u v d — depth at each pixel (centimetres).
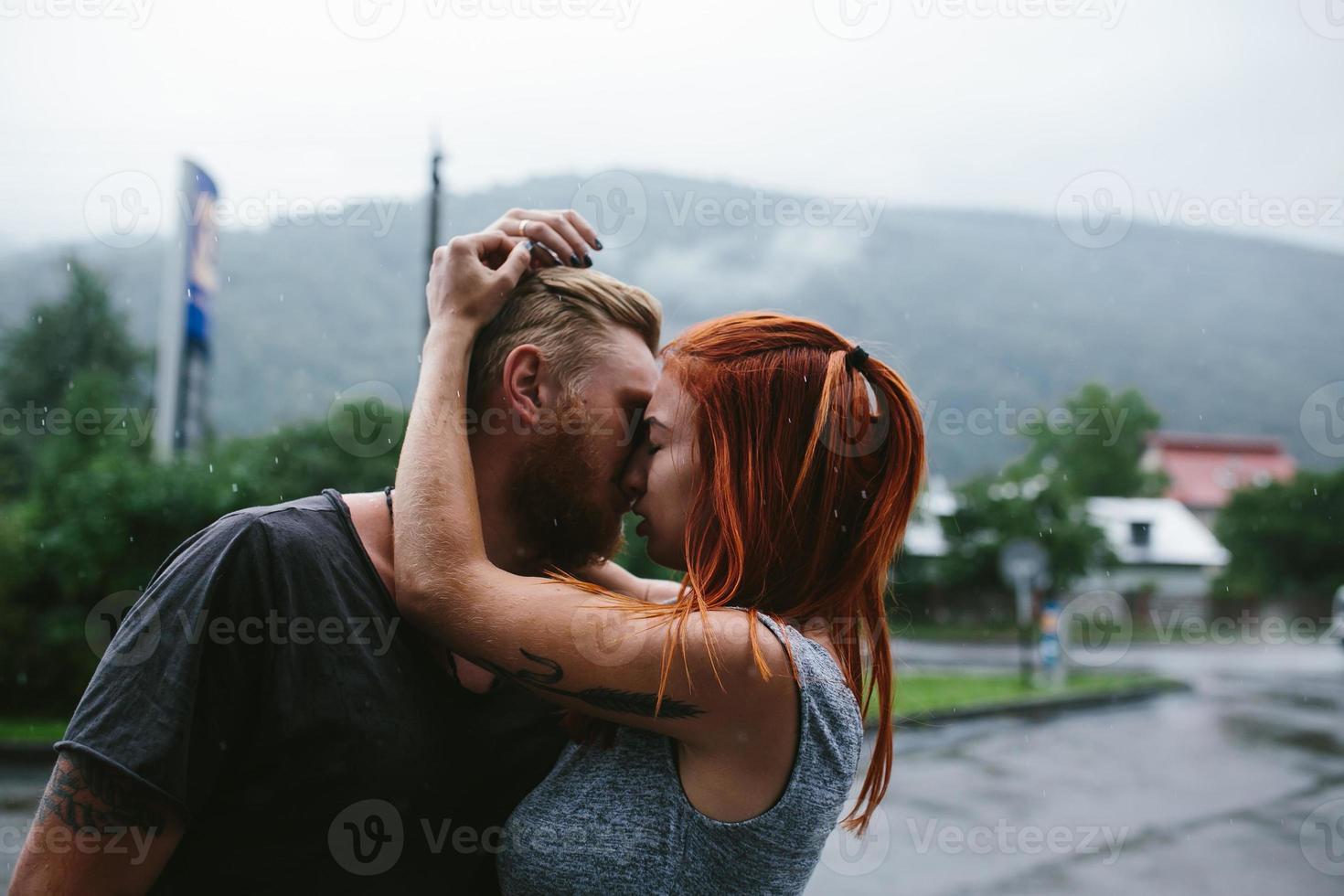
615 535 137
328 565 108
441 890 112
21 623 873
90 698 98
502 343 128
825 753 110
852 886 497
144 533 891
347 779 104
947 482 3466
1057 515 3069
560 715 125
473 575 111
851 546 124
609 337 130
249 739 104
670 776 112
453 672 117
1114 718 1206
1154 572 4178
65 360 1694
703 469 122
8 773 668
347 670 106
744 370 121
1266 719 1214
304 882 103
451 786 113
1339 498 4366
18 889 94
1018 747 961
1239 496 4538
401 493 115
